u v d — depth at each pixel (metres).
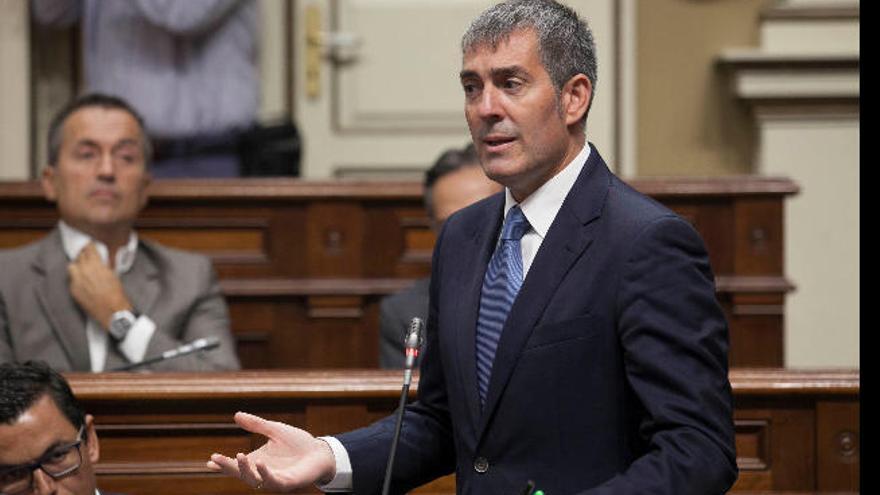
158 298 10.38
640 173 16.62
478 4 16.66
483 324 5.70
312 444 5.74
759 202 12.07
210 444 8.18
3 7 15.77
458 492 5.75
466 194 9.95
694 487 5.10
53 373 6.96
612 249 5.46
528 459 5.51
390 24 16.64
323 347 12.30
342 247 12.34
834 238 15.95
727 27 16.47
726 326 5.50
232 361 10.27
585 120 5.75
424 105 16.70
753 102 16.17
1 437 6.76
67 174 10.35
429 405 6.11
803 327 15.76
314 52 16.56
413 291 10.34
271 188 12.29
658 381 5.26
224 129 15.16
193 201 12.29
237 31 15.30
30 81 15.91
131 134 10.45
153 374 8.25
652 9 16.55
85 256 10.14
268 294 12.22
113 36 15.21
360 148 16.70
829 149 16.09
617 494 5.06
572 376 5.45
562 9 5.62
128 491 8.15
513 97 5.51
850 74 15.97
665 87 16.55
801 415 8.00
